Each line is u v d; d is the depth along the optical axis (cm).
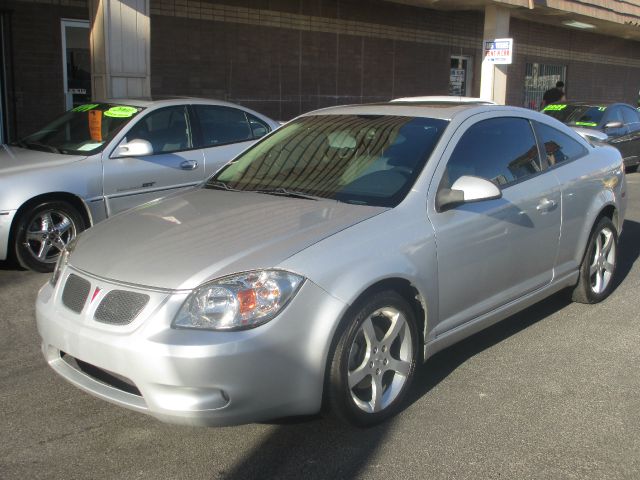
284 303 315
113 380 335
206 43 1242
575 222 513
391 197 390
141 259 338
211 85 1262
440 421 371
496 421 372
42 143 720
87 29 1095
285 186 430
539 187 473
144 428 364
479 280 419
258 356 307
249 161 482
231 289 312
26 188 615
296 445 347
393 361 369
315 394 329
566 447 346
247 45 1301
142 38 931
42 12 1045
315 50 1416
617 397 402
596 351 471
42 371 434
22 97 1048
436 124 439
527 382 421
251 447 345
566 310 554
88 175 651
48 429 362
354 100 1510
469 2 1415
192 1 1212
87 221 660
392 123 455
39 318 357
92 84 943
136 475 321
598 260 560
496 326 519
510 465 329
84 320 330
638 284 627
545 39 1988
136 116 705
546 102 1553
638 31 2045
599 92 2278
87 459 334
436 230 386
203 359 299
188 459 335
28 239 627
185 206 410
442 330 399
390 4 1537
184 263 328
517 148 477
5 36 1020
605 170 554
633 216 956
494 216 425
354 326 340
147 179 693
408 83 1625
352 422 350
